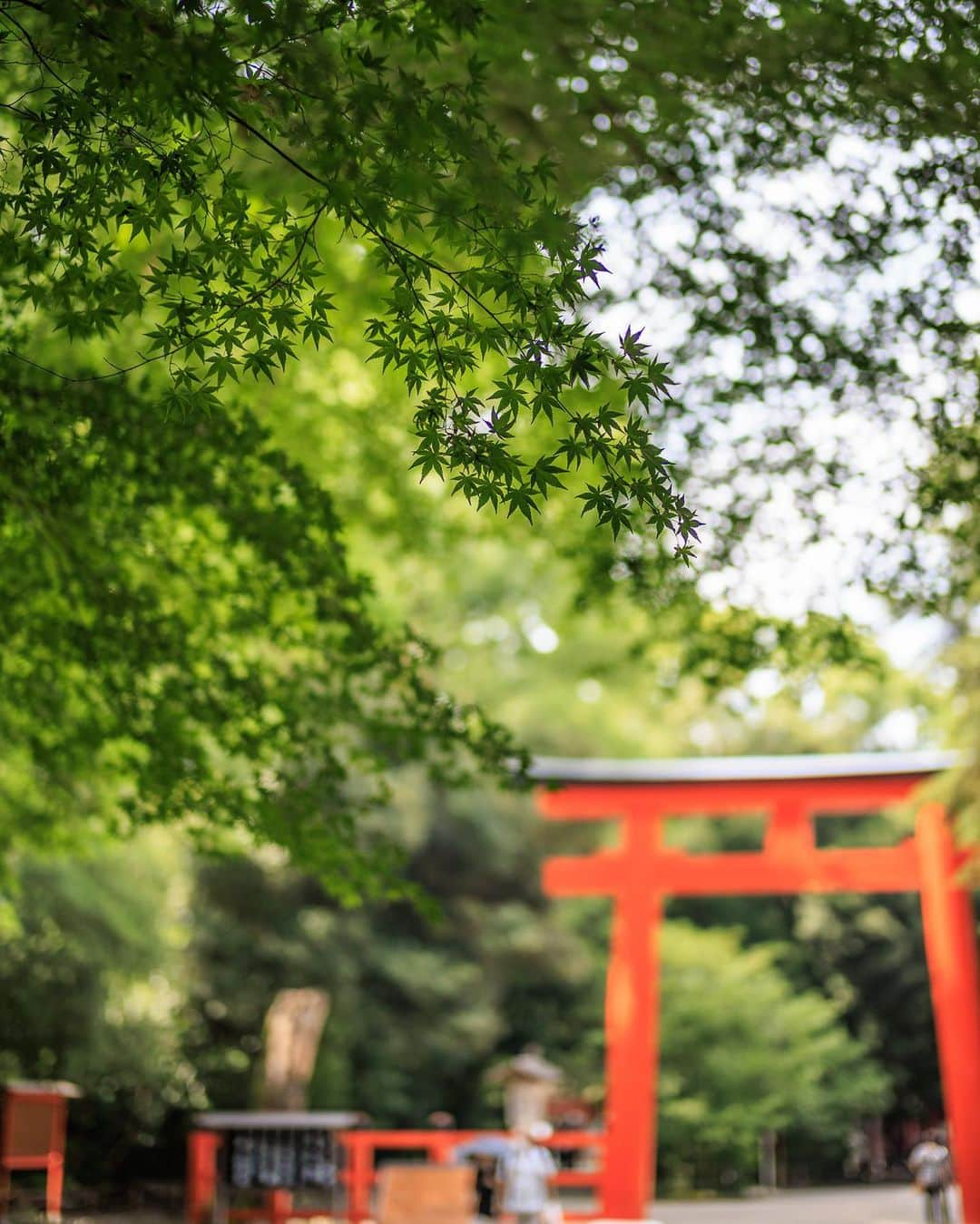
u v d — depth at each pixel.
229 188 4.57
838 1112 26.17
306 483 7.52
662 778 15.41
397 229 7.84
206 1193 14.91
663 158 8.07
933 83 6.56
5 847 10.84
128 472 7.27
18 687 8.55
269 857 21.86
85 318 4.84
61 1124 15.55
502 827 25.25
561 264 4.42
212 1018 22.25
